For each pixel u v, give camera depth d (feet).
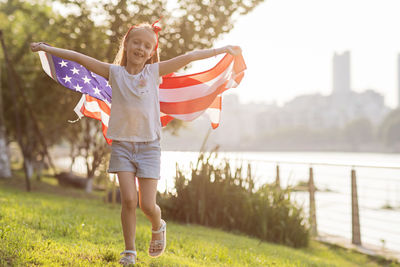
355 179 25.75
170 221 25.09
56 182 53.01
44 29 47.60
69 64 11.66
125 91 9.89
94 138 40.91
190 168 25.84
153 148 10.10
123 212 10.05
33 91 45.93
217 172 25.85
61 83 11.47
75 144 48.83
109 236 15.65
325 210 40.47
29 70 46.57
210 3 34.37
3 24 50.70
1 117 45.47
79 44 35.91
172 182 25.67
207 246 16.66
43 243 11.82
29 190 36.09
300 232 23.66
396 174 94.73
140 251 13.87
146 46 10.05
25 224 14.85
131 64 10.18
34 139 50.37
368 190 66.33
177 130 42.68
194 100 12.52
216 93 12.46
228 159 26.35
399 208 43.04
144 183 10.10
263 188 25.44
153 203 10.11
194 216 25.32
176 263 12.22
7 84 47.50
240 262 15.06
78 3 34.83
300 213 24.22
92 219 19.04
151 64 10.28
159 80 10.30
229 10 34.19
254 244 20.24
